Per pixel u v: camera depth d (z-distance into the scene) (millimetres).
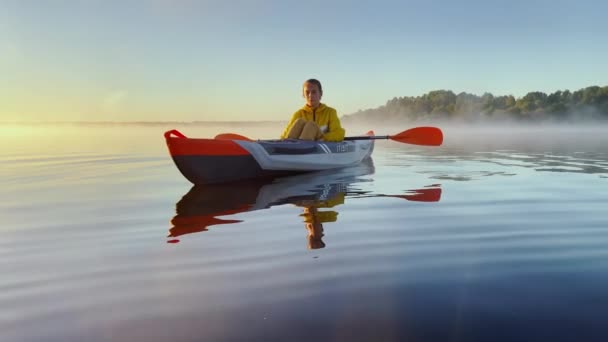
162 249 1681
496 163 5340
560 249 1596
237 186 3586
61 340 931
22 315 1067
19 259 1571
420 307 1069
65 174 4383
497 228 1963
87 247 1730
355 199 2830
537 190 3152
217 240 1809
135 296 1184
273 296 1163
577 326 949
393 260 1490
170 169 4875
